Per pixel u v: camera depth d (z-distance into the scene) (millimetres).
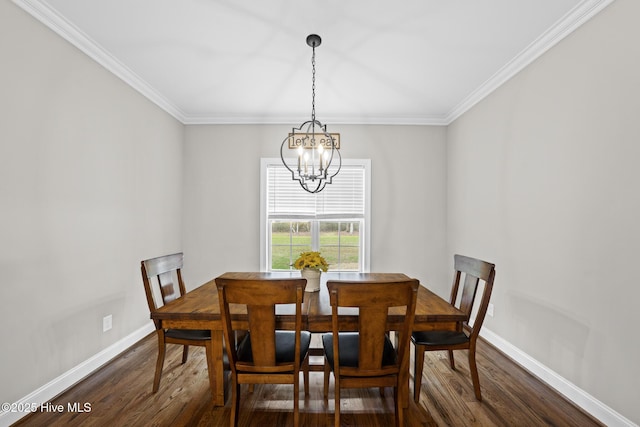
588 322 2174
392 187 4402
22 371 2104
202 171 4406
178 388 2461
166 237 3971
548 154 2555
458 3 2145
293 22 2355
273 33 2496
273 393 2426
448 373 2711
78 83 2568
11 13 2035
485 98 3463
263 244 4371
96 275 2775
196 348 3219
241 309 2080
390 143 4410
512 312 2994
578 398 2238
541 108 2635
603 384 2061
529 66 2781
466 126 3883
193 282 4383
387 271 4379
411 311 1810
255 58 2875
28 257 2150
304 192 4426
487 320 3402
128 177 3211
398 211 4398
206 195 4402
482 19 2309
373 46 2666
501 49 2701
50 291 2316
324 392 2363
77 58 2557
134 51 2760
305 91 3562
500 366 2846
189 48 2715
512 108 3010
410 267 4387
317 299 2340
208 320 2039
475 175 3664
